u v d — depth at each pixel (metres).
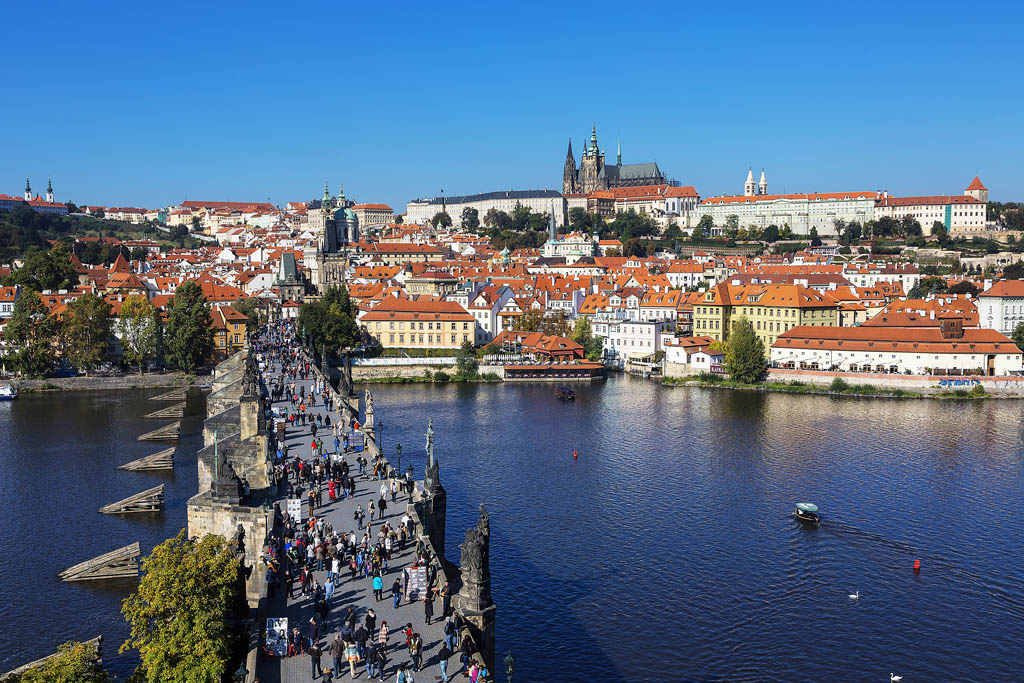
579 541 141.25
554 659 104.69
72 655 68.69
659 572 129.75
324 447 129.50
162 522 144.50
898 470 185.38
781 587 125.38
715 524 150.38
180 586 66.00
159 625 66.31
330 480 106.38
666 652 106.81
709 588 124.56
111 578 122.25
